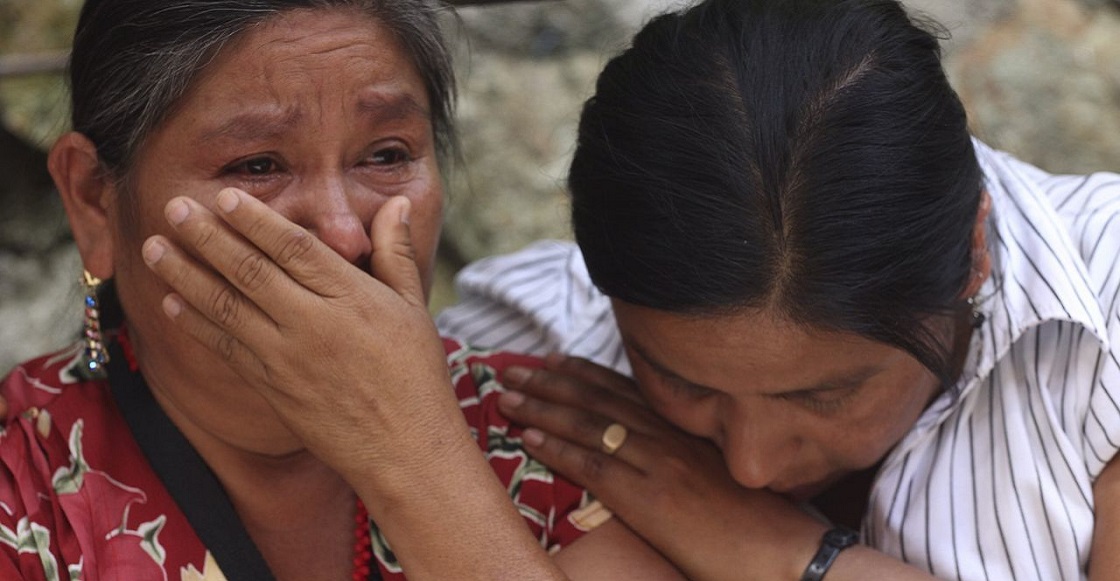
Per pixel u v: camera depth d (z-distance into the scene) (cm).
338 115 123
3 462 129
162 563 128
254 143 121
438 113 140
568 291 182
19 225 275
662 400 142
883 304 126
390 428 123
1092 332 146
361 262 127
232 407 131
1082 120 296
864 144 124
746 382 130
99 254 133
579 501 151
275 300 118
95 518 128
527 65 310
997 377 153
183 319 121
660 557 150
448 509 125
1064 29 308
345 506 140
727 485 150
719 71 128
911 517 153
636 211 126
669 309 126
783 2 134
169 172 123
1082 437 150
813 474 147
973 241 140
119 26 123
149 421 134
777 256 123
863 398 135
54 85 263
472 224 297
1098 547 148
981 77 298
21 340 269
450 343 165
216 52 119
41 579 125
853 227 123
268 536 138
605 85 135
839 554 146
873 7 135
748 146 123
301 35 120
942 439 154
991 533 150
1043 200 157
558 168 300
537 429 153
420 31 130
